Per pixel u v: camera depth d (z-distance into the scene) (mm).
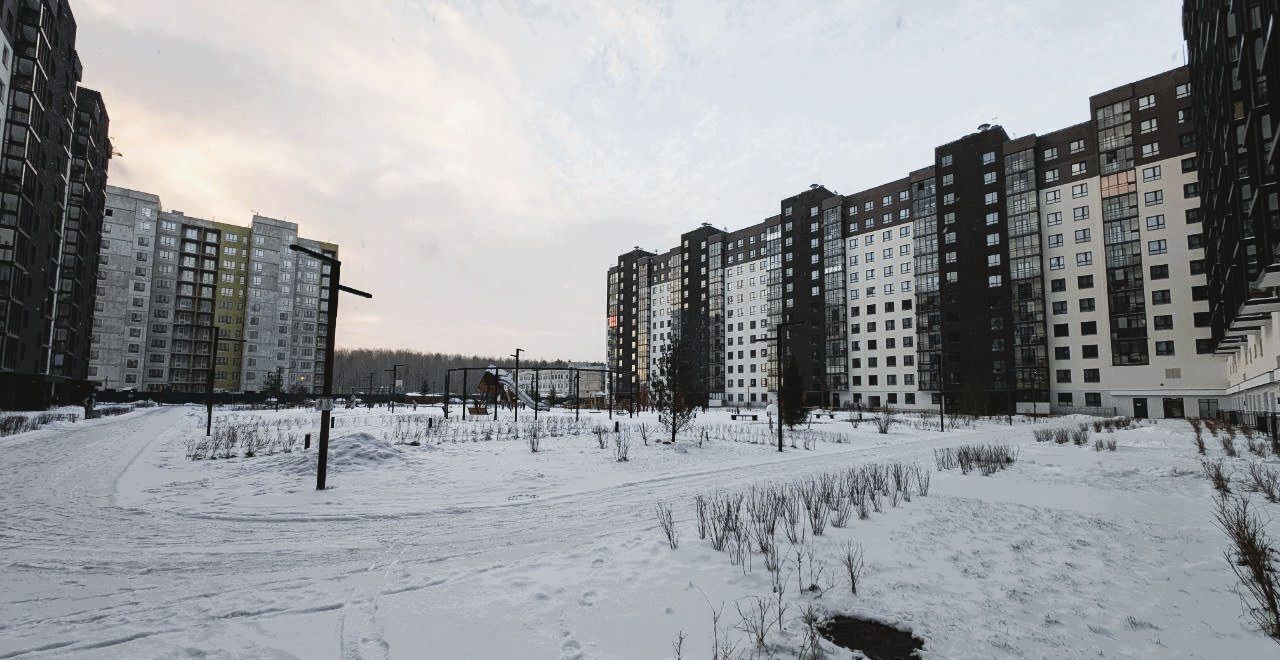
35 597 5652
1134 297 58781
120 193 96312
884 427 33875
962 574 5699
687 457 19391
